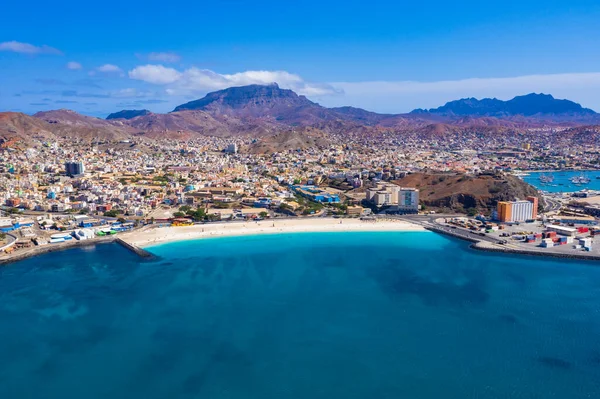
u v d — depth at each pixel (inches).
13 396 5083.7
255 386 5221.5
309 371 5506.9
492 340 6205.7
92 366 5644.7
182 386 5231.3
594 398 5004.9
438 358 5782.5
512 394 5073.8
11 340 6279.5
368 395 5039.4
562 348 5984.3
